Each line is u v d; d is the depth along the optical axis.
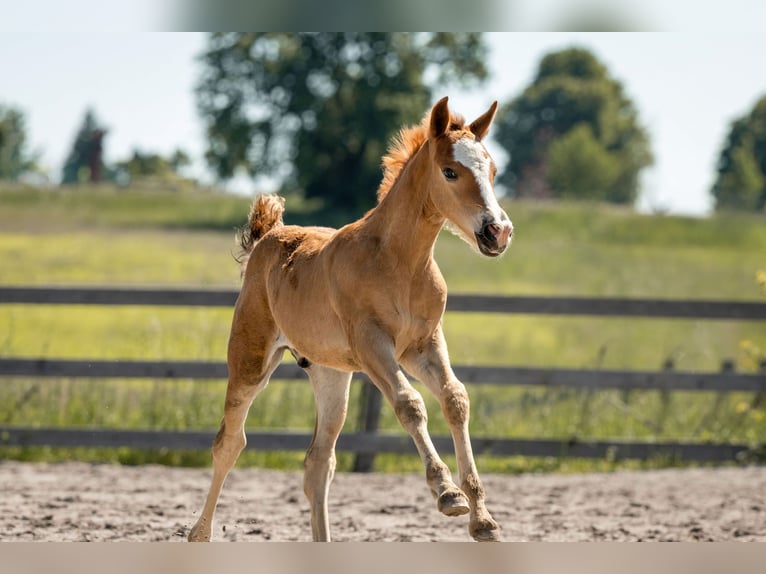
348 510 9.22
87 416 12.26
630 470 11.54
